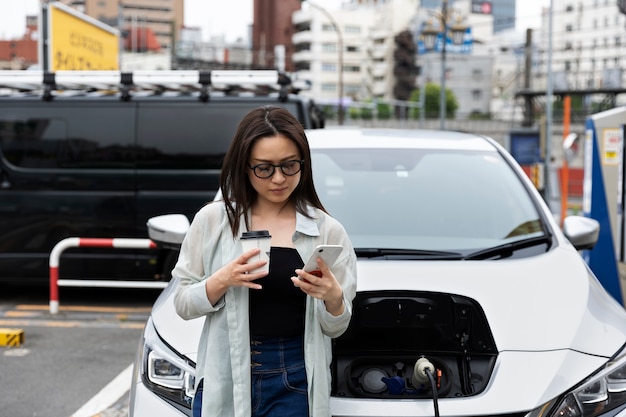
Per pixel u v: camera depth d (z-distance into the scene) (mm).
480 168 4117
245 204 2350
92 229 7945
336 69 123812
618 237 7219
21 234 7957
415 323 2939
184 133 7957
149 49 108812
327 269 2195
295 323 2334
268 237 2244
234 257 2336
